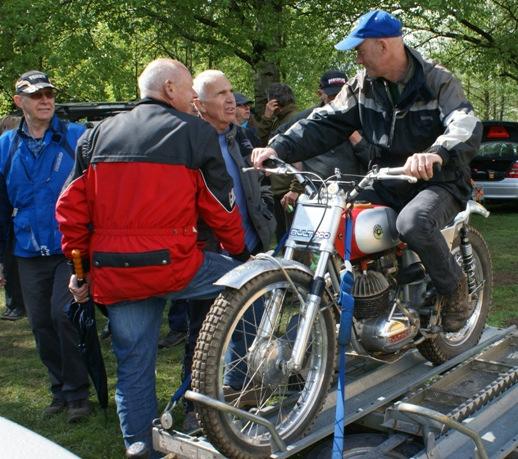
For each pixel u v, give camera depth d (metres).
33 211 4.19
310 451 3.31
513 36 15.95
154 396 3.19
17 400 4.64
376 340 3.34
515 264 8.30
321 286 2.98
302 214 3.18
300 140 3.79
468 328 4.17
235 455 2.78
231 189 3.21
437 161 2.97
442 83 3.46
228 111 3.95
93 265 3.06
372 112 3.67
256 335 2.99
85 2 11.93
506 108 39.25
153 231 2.97
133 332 3.12
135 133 3.02
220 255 3.29
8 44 12.40
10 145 4.26
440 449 2.91
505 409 3.34
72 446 3.95
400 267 3.63
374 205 3.54
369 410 3.25
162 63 3.20
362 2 12.80
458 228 3.92
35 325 4.32
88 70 12.27
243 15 12.76
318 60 12.63
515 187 12.77
